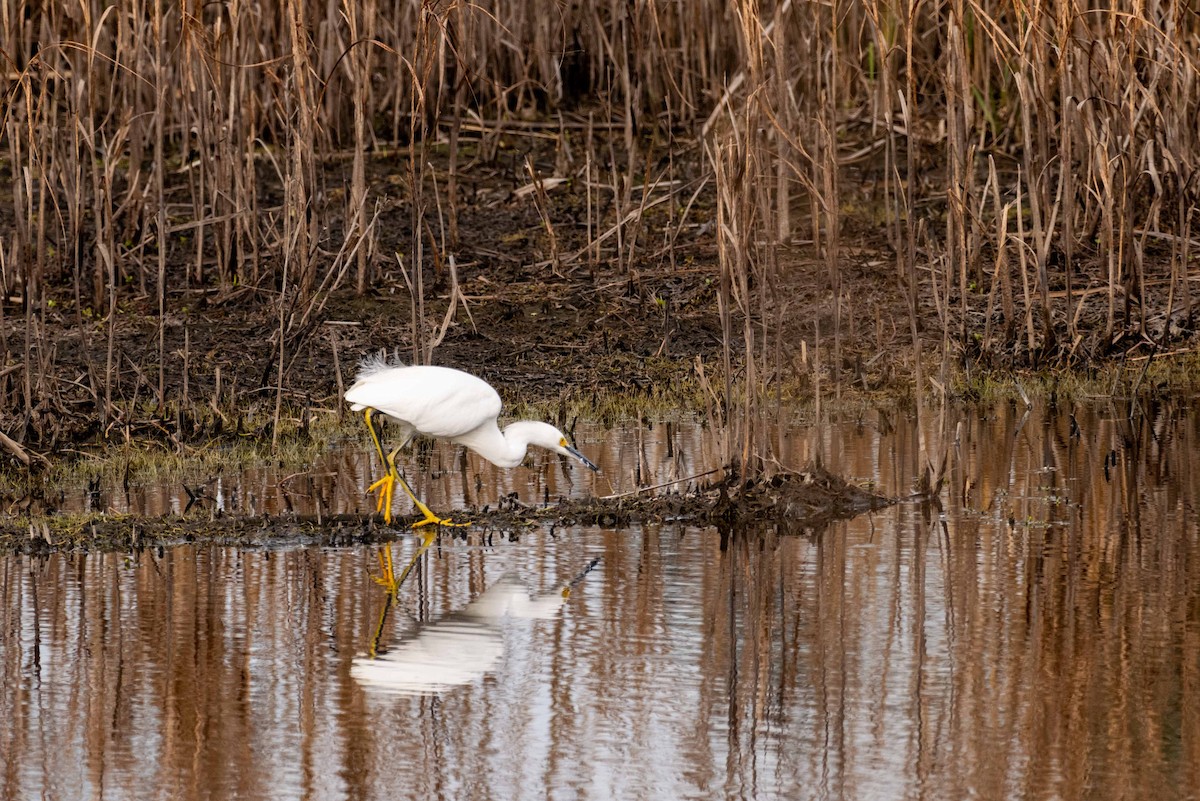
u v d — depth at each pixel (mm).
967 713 8273
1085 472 13164
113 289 14484
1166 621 9562
